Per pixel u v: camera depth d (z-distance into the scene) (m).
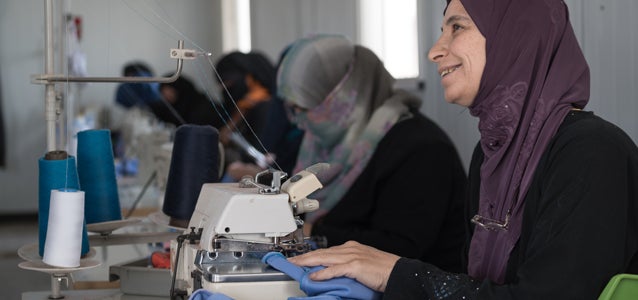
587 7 2.98
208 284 1.45
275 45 6.81
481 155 1.70
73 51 5.75
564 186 1.32
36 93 7.67
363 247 1.51
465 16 1.49
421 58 4.52
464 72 1.50
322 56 2.92
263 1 6.86
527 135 1.46
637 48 2.75
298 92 2.96
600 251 1.27
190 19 8.17
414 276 1.41
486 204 1.55
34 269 1.83
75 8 7.14
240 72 4.93
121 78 2.03
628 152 1.34
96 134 2.33
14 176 7.73
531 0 1.46
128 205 4.19
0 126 7.61
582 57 1.49
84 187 2.33
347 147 2.92
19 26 7.57
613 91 2.88
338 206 2.80
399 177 2.61
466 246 1.76
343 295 1.42
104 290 2.15
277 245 1.55
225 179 4.12
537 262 1.30
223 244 1.53
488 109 1.51
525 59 1.46
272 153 4.15
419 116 2.81
